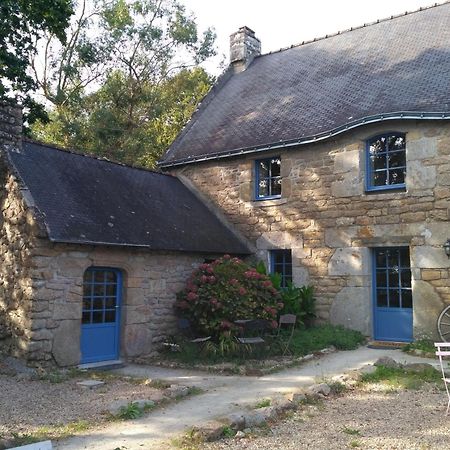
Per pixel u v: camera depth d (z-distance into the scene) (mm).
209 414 5586
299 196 11648
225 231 12367
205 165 13398
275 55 16469
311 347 9484
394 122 10305
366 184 10773
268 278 10336
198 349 9242
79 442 4727
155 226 10281
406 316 10211
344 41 14750
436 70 11000
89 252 8742
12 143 9430
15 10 12508
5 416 5633
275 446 4586
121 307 9352
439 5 13641
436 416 5496
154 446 4594
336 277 10945
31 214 8141
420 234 9875
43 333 8031
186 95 23719
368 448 4527
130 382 7355
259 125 12977
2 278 8555
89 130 19984
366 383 6980
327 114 11719
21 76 13352
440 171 9750
